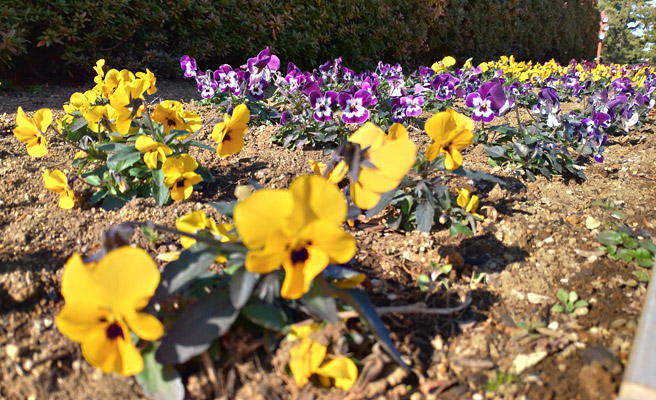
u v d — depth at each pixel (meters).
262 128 0.58
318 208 0.19
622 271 0.32
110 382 0.23
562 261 0.33
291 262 0.20
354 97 0.48
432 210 0.34
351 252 0.20
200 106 0.66
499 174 0.46
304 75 0.66
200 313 0.23
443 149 0.31
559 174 0.47
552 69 1.28
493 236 0.35
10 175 0.42
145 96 0.71
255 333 0.24
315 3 1.01
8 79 0.70
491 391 0.24
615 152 0.57
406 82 0.87
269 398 0.22
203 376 0.23
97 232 0.34
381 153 0.24
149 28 0.84
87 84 0.77
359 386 0.23
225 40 0.88
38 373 0.24
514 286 0.31
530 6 1.88
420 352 0.26
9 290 0.28
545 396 0.23
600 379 0.23
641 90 0.94
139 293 0.19
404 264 0.32
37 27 0.73
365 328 0.25
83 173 0.41
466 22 1.53
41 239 0.33
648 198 0.43
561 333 0.27
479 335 0.27
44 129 0.37
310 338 0.22
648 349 0.20
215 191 0.41
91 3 0.72
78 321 0.19
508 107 0.47
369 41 1.15
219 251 0.24
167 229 0.23
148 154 0.35
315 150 0.51
